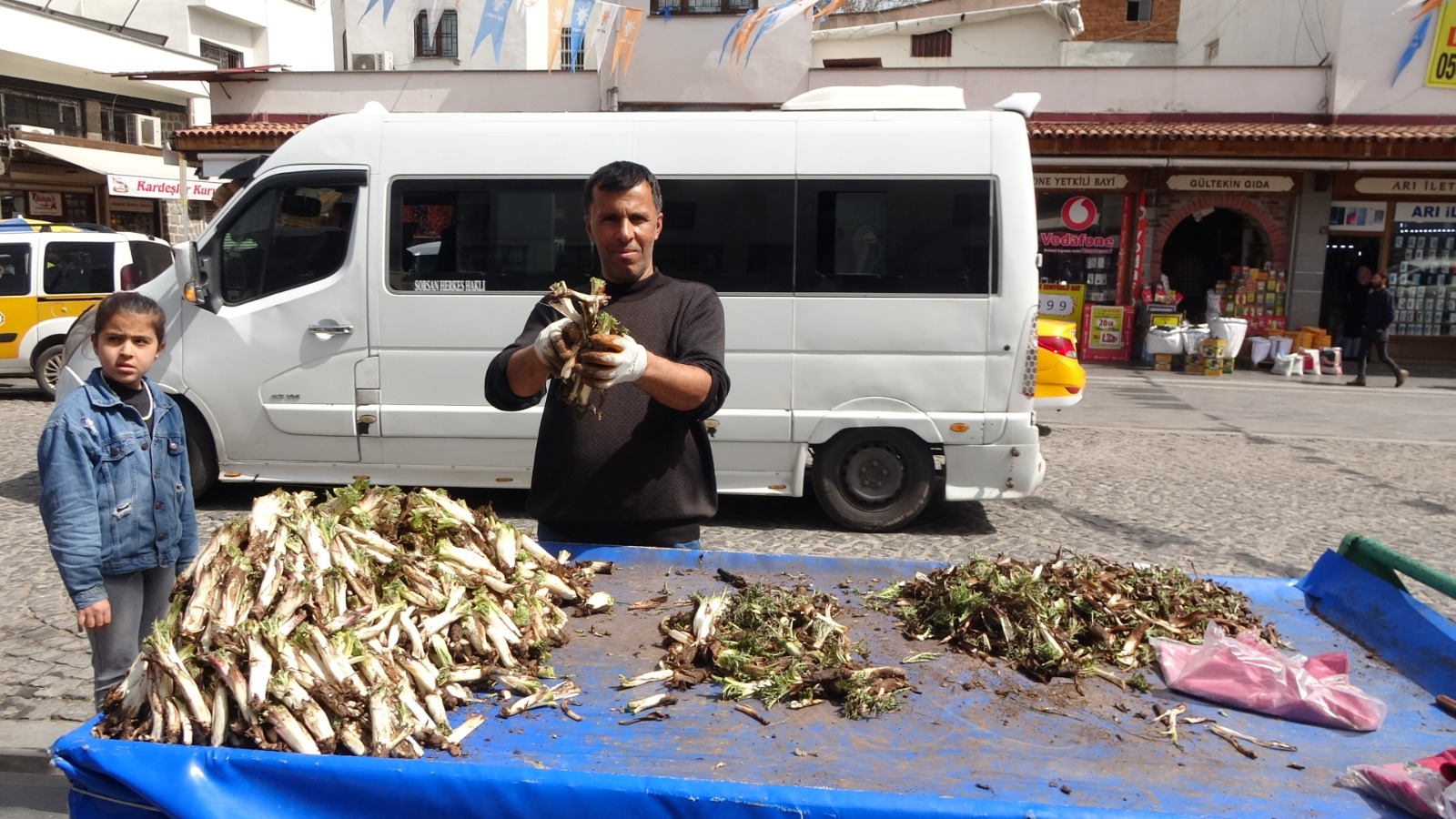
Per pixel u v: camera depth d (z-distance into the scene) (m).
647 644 2.83
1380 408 14.44
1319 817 2.02
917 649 2.85
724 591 3.07
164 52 25.73
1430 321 19.34
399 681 2.28
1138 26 29.50
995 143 7.18
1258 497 8.98
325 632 2.29
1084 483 9.45
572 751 2.21
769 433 7.39
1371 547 3.16
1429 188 18.42
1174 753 2.28
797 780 2.10
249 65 30.03
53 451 3.29
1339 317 19.83
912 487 7.48
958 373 7.25
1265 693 2.50
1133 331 19.05
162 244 14.16
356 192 7.37
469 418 7.40
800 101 8.04
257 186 7.46
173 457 3.63
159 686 2.16
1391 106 17.84
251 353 7.50
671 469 3.45
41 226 13.57
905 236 7.21
